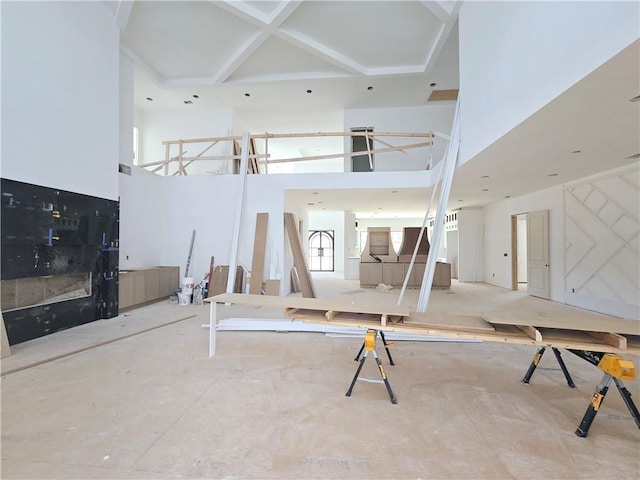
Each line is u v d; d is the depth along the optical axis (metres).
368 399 2.35
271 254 6.70
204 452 1.74
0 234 3.24
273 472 1.60
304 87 7.73
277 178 6.77
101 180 4.58
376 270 8.66
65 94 3.97
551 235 6.40
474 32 4.14
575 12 2.38
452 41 6.14
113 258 4.83
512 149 3.91
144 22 5.55
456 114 4.86
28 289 3.78
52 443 1.80
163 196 7.04
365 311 2.54
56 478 1.54
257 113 9.29
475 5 4.10
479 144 4.02
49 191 3.77
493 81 3.63
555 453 1.75
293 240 6.77
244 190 6.75
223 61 6.79
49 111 3.76
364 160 8.99
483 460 1.69
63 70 3.94
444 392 2.48
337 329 4.03
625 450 1.78
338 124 10.16
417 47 6.32
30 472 1.58
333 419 2.08
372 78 7.24
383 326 2.45
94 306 4.59
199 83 7.41
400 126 8.95
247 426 1.99
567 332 2.34
